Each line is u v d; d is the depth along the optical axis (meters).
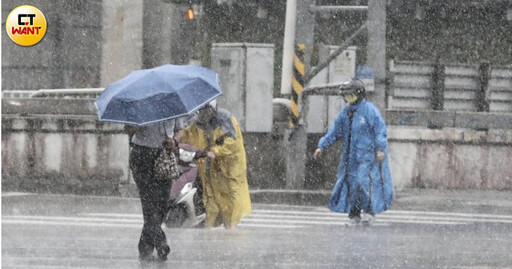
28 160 45.31
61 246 24.16
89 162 44.84
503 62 68.25
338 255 23.11
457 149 49.19
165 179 21.16
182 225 29.02
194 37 63.84
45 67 66.25
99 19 67.25
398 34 66.44
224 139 28.33
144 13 60.59
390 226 32.56
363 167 32.16
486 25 67.31
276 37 64.81
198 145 28.42
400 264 21.67
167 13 61.19
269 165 47.00
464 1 65.31
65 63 66.56
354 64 49.31
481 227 32.59
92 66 67.12
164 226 31.08
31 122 45.31
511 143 49.66
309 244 25.55
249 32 64.62
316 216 36.53
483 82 68.06
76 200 40.31
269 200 42.97
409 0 64.62
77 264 20.70
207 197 29.03
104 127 44.66
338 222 34.25
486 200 44.28
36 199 40.19
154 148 21.02
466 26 67.19
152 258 21.55
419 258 22.91
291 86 45.12
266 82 46.53
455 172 49.22
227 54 46.53
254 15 64.69
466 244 26.48
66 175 44.97
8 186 44.97
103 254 22.59
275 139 47.00
